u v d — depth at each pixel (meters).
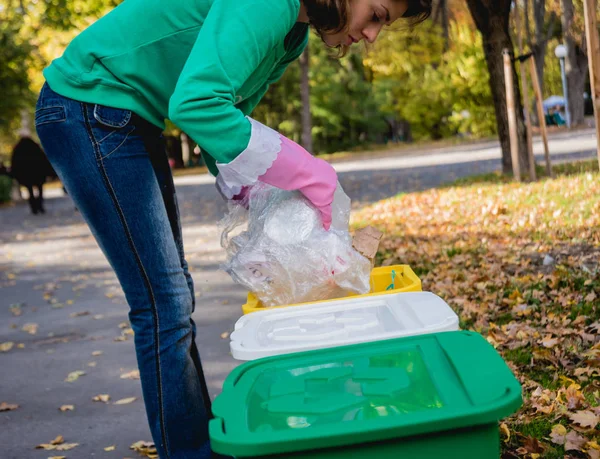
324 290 2.46
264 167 2.18
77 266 10.73
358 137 45.53
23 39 27.47
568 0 10.21
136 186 2.25
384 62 30.12
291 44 2.39
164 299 2.30
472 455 1.39
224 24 2.02
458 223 8.88
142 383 2.31
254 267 2.43
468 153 23.95
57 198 28.31
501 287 5.47
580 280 5.22
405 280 2.73
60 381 4.91
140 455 3.46
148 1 2.24
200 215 15.47
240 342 1.99
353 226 10.15
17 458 3.56
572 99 24.14
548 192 9.68
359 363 1.70
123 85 2.23
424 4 2.19
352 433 1.33
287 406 1.52
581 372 3.50
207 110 1.97
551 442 2.84
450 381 1.52
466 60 30.09
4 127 31.09
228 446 1.35
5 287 9.40
